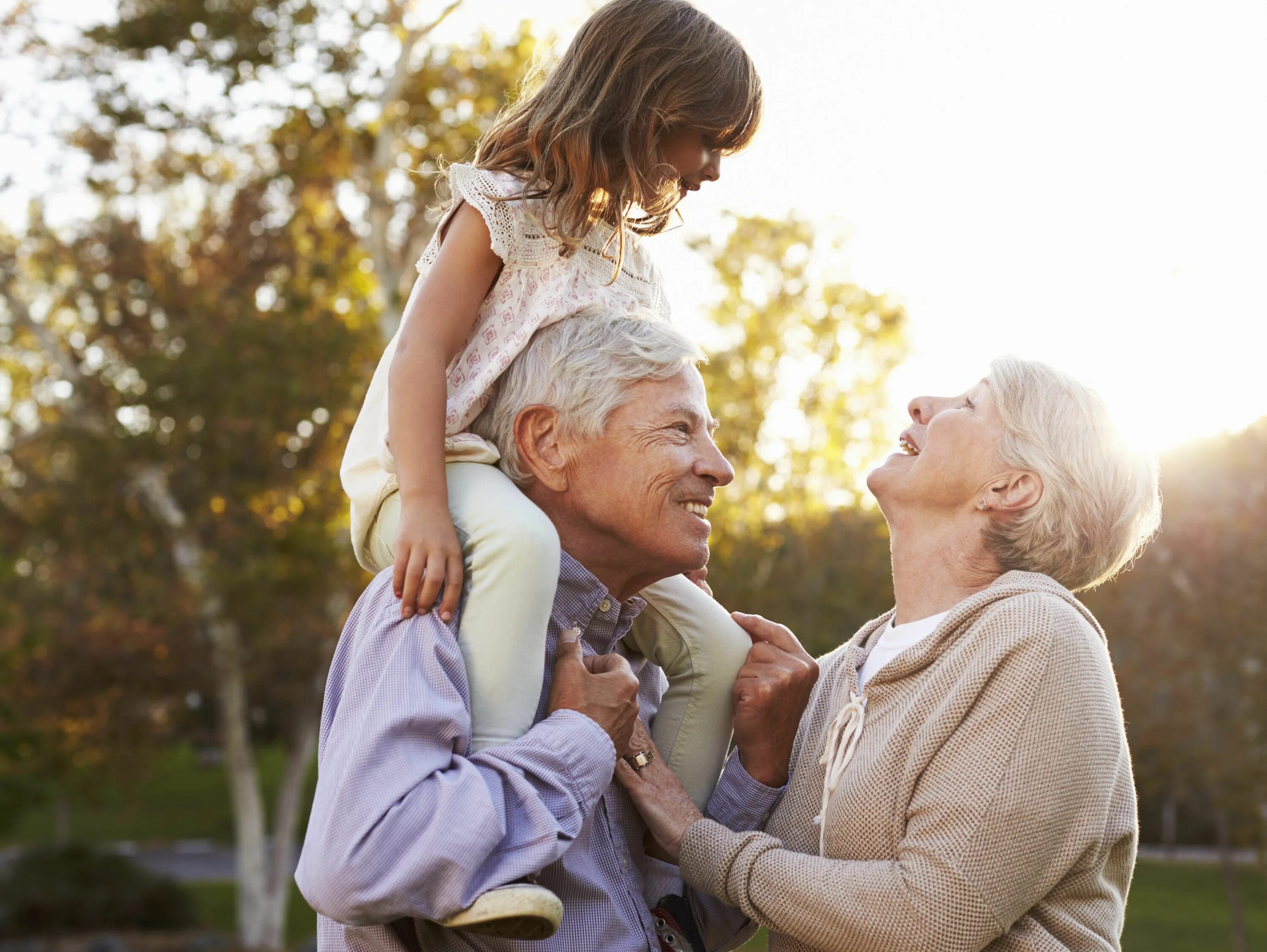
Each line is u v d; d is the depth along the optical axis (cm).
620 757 187
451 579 165
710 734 203
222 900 2317
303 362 1401
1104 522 185
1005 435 186
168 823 3494
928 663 178
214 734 2139
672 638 204
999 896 160
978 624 175
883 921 162
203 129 1348
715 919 203
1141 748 1390
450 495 176
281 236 1560
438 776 150
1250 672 1328
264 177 1413
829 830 179
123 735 1683
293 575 1477
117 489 1538
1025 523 184
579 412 177
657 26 198
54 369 1667
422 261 196
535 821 151
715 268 1698
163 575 1595
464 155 212
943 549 190
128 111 1337
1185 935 1950
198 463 1457
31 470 1622
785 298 1698
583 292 190
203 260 1600
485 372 183
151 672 1622
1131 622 1378
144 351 1555
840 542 1733
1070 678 168
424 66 1319
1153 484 191
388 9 1265
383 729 152
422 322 180
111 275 1589
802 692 201
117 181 1514
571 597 182
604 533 181
